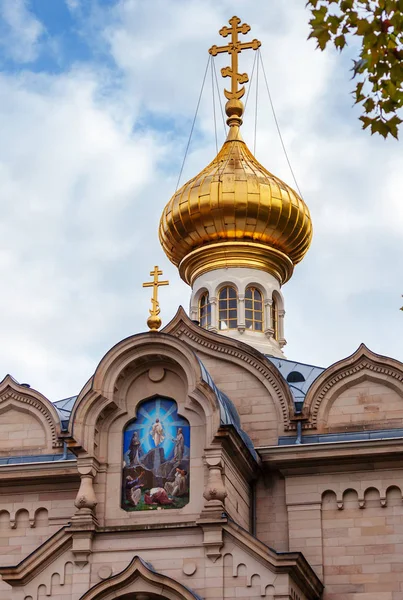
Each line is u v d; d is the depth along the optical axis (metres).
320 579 40.88
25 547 43.16
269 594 37.72
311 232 53.88
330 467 42.00
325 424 43.09
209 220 51.94
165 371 41.47
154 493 40.16
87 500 39.75
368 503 41.47
